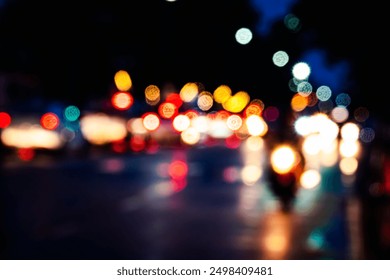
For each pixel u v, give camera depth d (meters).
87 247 15.68
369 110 28.11
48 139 42.19
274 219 21.19
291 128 29.52
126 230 18.33
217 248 16.02
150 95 92.94
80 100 68.25
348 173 39.59
